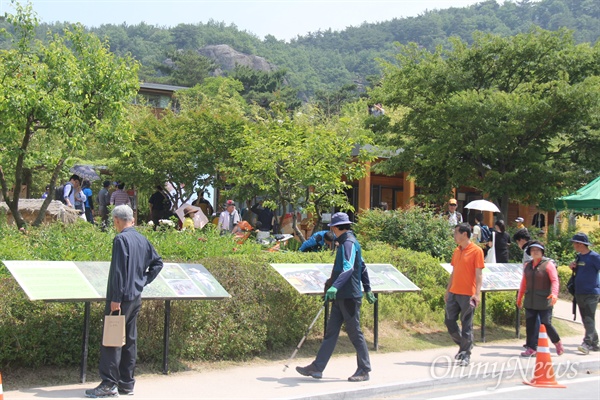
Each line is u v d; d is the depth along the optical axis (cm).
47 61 1508
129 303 720
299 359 983
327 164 1593
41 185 3070
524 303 1077
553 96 2027
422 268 1301
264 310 989
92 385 766
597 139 2155
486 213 3023
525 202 2230
